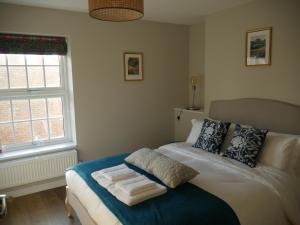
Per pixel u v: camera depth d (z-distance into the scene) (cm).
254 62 311
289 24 273
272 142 250
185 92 459
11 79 325
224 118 347
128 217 158
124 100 393
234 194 189
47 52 333
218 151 287
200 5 324
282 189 205
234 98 342
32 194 329
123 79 388
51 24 324
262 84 306
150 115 423
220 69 359
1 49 304
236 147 262
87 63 355
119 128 394
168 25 424
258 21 303
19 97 330
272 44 291
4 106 323
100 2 181
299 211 208
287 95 281
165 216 158
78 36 344
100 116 374
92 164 257
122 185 191
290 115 272
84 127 362
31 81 338
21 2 297
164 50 425
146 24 401
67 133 371
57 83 358
